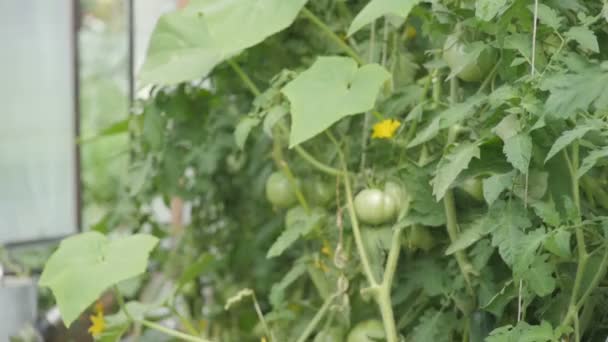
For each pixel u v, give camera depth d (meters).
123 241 1.50
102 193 3.95
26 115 3.18
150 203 2.37
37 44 3.20
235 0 1.77
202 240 2.55
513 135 1.18
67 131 3.29
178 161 2.10
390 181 1.61
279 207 1.85
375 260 1.56
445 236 1.54
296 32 1.90
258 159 2.39
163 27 1.82
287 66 1.93
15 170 3.16
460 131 1.43
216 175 2.56
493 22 1.33
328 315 1.75
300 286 2.09
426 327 1.49
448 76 1.42
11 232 3.12
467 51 1.35
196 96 2.06
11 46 3.14
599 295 1.34
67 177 3.29
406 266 1.61
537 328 1.18
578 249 1.29
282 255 2.47
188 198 2.36
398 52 1.75
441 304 1.57
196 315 2.43
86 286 1.43
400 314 1.65
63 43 3.26
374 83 1.40
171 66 1.78
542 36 1.29
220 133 2.34
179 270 2.49
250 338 2.41
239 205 2.58
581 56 1.17
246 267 2.56
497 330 1.22
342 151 1.74
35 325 2.17
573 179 1.25
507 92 1.23
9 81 3.14
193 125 2.08
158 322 2.22
